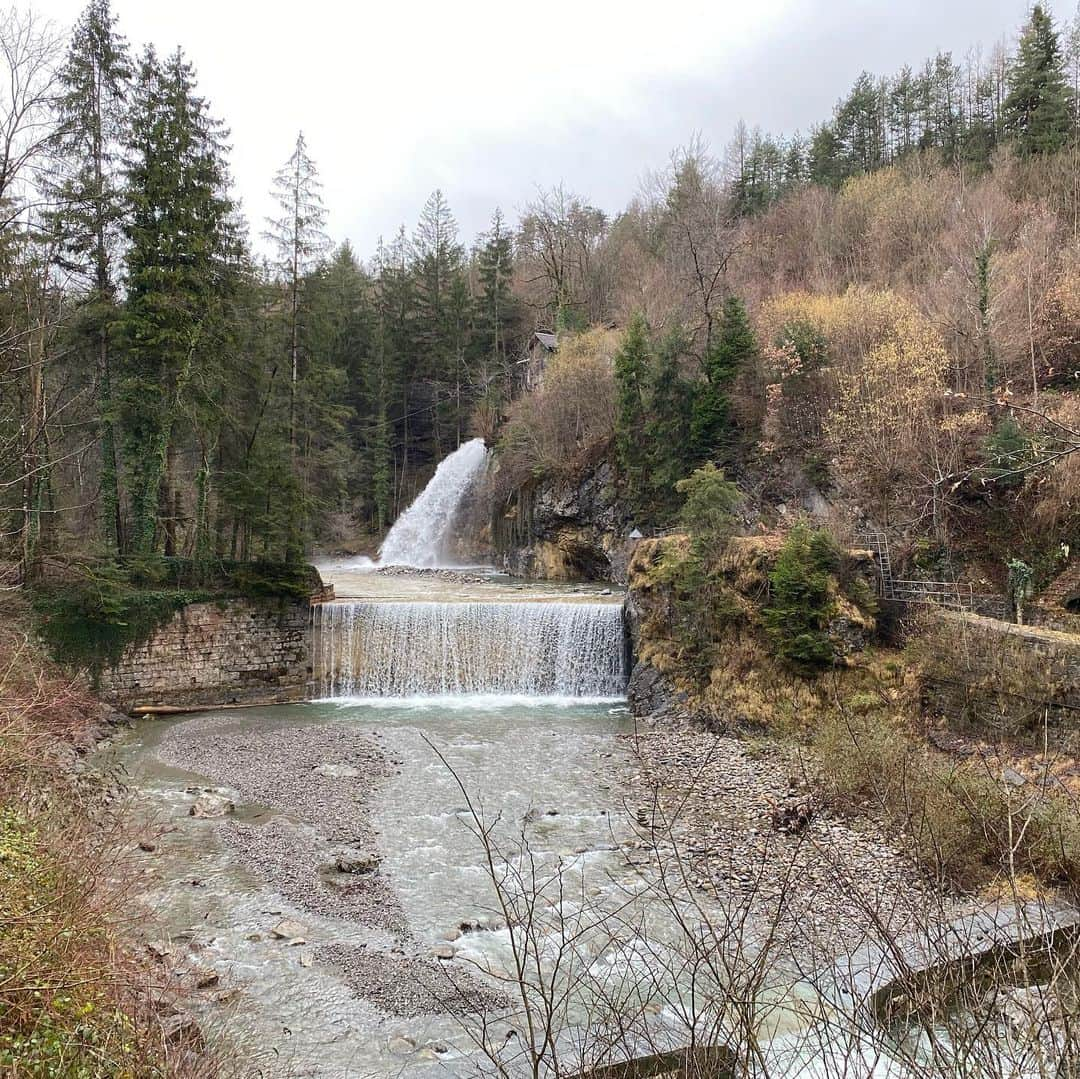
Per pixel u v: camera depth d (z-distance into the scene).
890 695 17.22
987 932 4.80
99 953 7.06
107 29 23.83
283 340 30.34
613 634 24.48
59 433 22.89
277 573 24.41
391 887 11.68
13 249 19.61
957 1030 3.98
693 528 22.30
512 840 13.23
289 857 12.66
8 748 10.90
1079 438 7.10
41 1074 5.27
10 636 18.36
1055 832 8.28
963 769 11.62
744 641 19.75
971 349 25.03
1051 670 14.65
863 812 11.77
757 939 6.36
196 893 11.40
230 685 23.61
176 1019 7.60
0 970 5.75
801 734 17.31
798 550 18.97
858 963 6.49
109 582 21.62
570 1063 5.50
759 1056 4.14
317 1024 8.41
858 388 25.56
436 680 24.72
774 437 29.89
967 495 22.45
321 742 19.08
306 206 30.77
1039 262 27.83
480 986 9.09
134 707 22.22
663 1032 5.96
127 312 23.66
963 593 20.02
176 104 24.91
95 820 12.28
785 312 32.75
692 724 19.80
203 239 24.75
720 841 12.68
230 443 28.97
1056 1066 3.56
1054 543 20.36
